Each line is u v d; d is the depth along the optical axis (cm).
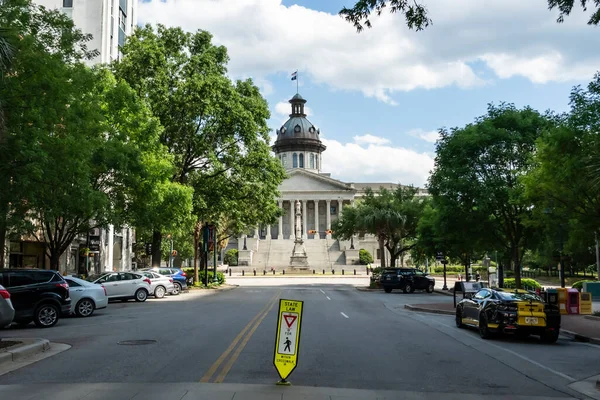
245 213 4438
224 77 4088
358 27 1198
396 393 863
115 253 5138
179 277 3881
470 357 1243
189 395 810
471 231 3066
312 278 7350
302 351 1274
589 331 1772
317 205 12700
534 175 2255
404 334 1642
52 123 2003
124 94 2962
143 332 1595
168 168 3112
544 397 871
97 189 2728
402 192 5572
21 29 1927
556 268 7200
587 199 1998
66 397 796
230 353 1200
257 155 4144
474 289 2477
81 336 1525
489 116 3023
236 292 4131
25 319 1762
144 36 4022
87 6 4684
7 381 923
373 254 12094
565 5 1179
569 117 1981
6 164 1719
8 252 3170
